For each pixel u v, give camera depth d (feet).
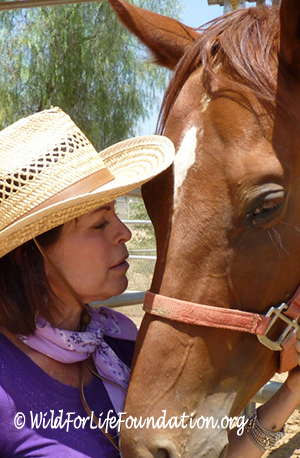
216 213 3.54
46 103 33.45
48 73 32.78
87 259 3.94
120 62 33.91
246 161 3.46
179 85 4.22
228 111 3.61
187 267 3.60
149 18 5.01
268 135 3.52
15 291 3.74
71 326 4.14
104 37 33.09
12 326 3.75
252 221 3.50
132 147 4.70
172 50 4.86
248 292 3.63
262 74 3.61
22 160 3.59
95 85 33.60
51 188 3.55
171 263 3.66
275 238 3.59
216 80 3.76
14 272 3.77
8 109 33.71
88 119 33.76
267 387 6.21
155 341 3.60
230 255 3.55
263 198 3.42
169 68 5.08
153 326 3.65
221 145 3.57
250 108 3.57
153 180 4.00
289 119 3.59
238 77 3.71
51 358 3.84
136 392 3.58
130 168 4.52
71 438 3.65
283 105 3.57
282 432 4.35
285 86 3.67
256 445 4.34
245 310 3.66
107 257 4.04
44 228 3.52
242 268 3.57
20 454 3.53
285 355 3.90
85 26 33.14
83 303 4.14
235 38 3.84
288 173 3.51
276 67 3.72
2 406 3.54
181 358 3.55
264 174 3.41
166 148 3.90
